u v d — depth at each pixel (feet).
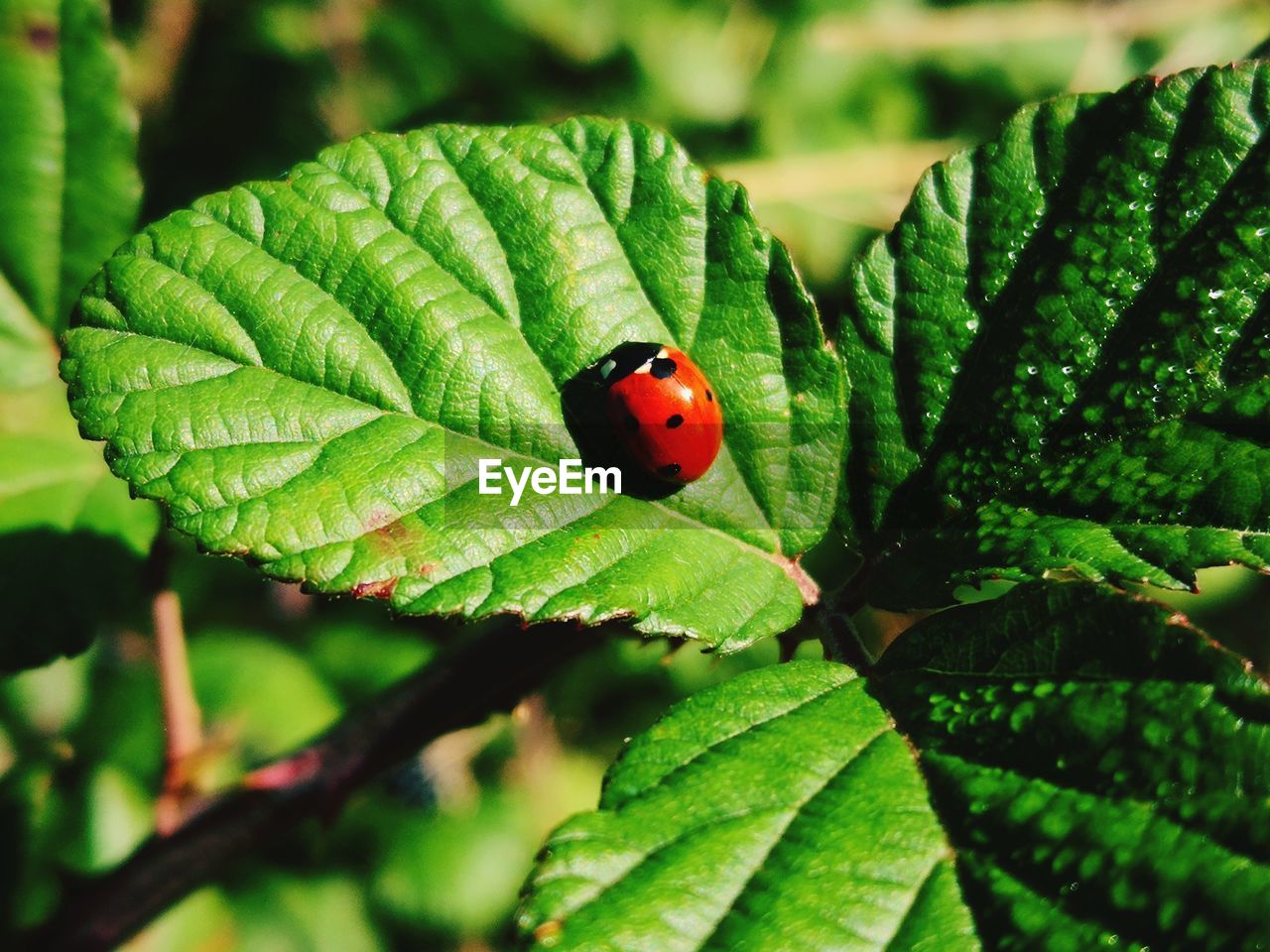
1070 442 0.24
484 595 0.22
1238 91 0.24
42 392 0.30
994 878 0.20
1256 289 0.24
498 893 0.56
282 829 0.27
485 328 0.24
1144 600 0.21
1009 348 0.25
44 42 0.30
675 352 0.24
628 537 0.24
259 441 0.23
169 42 0.48
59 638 0.29
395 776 0.51
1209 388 0.24
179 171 0.48
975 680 0.22
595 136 0.25
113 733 0.47
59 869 0.27
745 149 0.59
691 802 0.21
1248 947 0.19
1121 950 0.20
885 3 0.62
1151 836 0.20
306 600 0.55
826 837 0.21
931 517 0.24
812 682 0.23
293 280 0.24
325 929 0.52
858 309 0.25
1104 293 0.24
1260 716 0.20
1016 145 0.25
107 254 0.31
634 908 0.20
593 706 0.56
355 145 0.24
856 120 0.60
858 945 0.20
